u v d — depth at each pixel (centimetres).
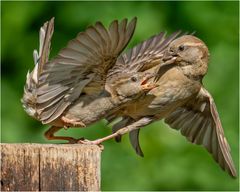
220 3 1900
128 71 1218
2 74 1881
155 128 1752
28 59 1889
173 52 1251
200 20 1873
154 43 1327
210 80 1803
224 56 1834
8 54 1891
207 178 1728
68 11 1867
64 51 1052
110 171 1714
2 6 1909
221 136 1267
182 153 1744
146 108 1227
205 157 1741
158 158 1736
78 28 1852
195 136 1323
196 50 1250
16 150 970
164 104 1238
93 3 1855
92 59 1080
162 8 1850
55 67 1076
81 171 984
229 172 1279
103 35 1035
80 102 1153
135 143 1283
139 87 1180
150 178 1716
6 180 966
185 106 1310
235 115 1778
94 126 1712
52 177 975
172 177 1720
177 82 1238
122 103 1187
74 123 1156
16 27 1898
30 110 1146
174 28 1856
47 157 975
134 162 1728
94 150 988
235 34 1870
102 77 1123
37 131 1800
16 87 1873
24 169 970
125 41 1055
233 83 1803
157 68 1245
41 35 1159
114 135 1202
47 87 1102
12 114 1827
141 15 1823
